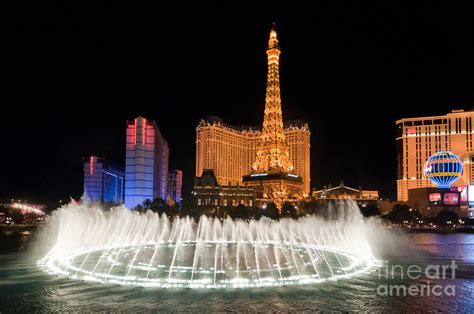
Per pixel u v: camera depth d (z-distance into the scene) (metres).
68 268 65.12
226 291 49.69
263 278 58.19
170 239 146.00
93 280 55.56
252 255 87.81
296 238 148.12
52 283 53.53
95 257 81.25
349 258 81.12
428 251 95.50
